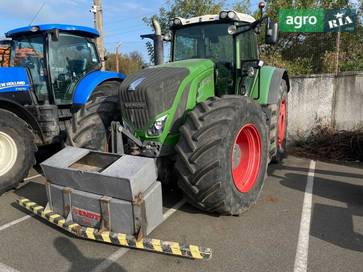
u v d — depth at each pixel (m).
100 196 3.16
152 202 3.11
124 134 3.74
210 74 4.15
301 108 7.55
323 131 7.03
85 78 6.19
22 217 3.92
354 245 3.21
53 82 5.91
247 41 4.82
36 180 5.30
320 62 9.80
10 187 4.69
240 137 3.87
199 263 2.94
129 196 2.98
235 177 3.80
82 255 3.10
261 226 3.58
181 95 3.72
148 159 3.14
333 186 4.84
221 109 3.49
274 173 5.46
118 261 2.99
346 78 7.23
